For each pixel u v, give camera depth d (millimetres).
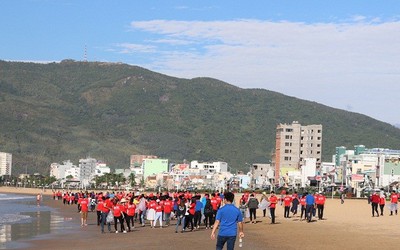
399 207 97500
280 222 57938
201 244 37156
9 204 134875
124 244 37719
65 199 134375
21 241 41312
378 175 192000
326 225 53938
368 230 48094
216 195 52531
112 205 48719
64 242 40125
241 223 21516
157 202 52906
